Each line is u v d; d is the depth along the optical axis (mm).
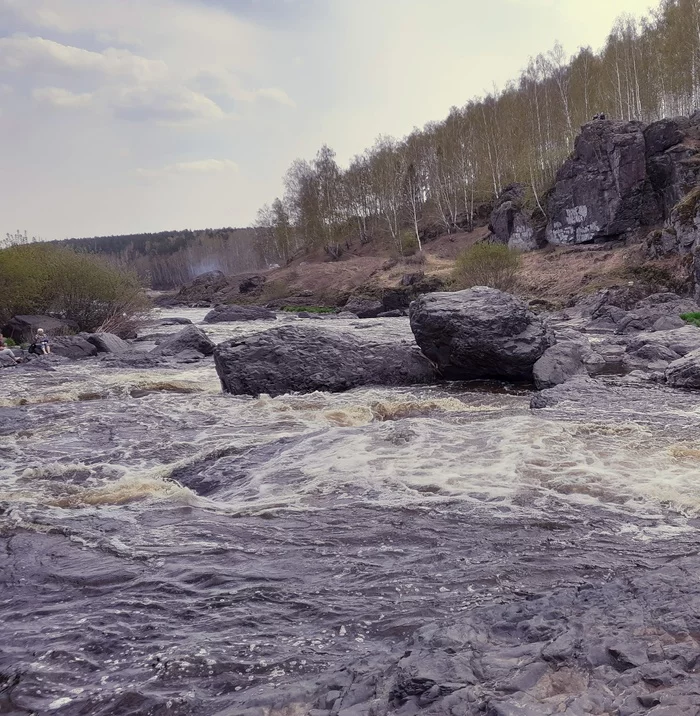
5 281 30141
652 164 46000
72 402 13445
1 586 4957
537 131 63031
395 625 4055
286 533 5844
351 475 7398
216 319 44406
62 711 3277
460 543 5438
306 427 10602
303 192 95000
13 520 6438
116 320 32562
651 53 55438
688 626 3068
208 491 7531
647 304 31781
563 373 13773
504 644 3193
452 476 7203
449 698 2648
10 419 11594
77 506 6898
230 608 4422
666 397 11422
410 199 82250
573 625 3193
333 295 65875
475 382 15031
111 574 5066
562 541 5402
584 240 50438
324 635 3971
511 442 8438
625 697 2531
